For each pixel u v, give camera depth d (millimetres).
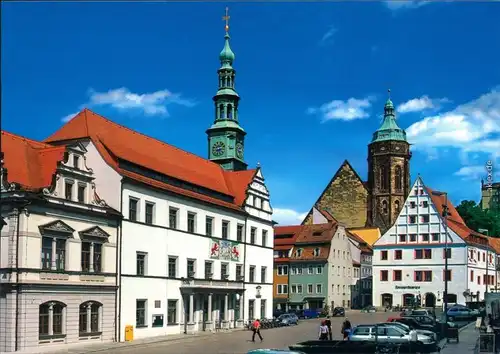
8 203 47781
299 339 58719
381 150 150875
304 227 120875
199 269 70562
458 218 122438
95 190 58531
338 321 85250
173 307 65875
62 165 52438
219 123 98750
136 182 60906
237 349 49375
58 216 51500
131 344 54188
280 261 117438
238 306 77812
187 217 69250
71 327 51844
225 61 100188
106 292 56250
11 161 51375
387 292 112312
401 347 40781
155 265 63281
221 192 77938
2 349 46625
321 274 113438
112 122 68750
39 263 49281
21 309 47250
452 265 108312
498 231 148875
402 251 112125
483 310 77875
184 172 73250
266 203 87250
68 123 64750
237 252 78688
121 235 58688
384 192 149625
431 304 108875
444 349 44531
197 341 57656
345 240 122062
